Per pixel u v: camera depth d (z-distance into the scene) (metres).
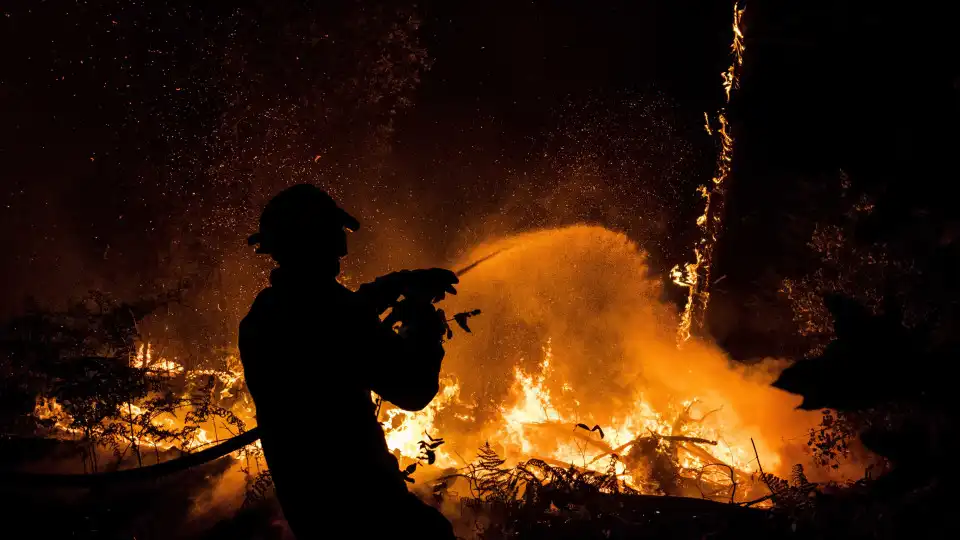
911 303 4.29
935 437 3.36
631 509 4.17
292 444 2.42
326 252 2.58
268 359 2.47
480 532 4.05
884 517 3.52
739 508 4.11
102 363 5.02
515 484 4.33
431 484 4.57
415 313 2.55
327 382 2.44
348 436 2.43
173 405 5.08
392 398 2.51
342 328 2.46
